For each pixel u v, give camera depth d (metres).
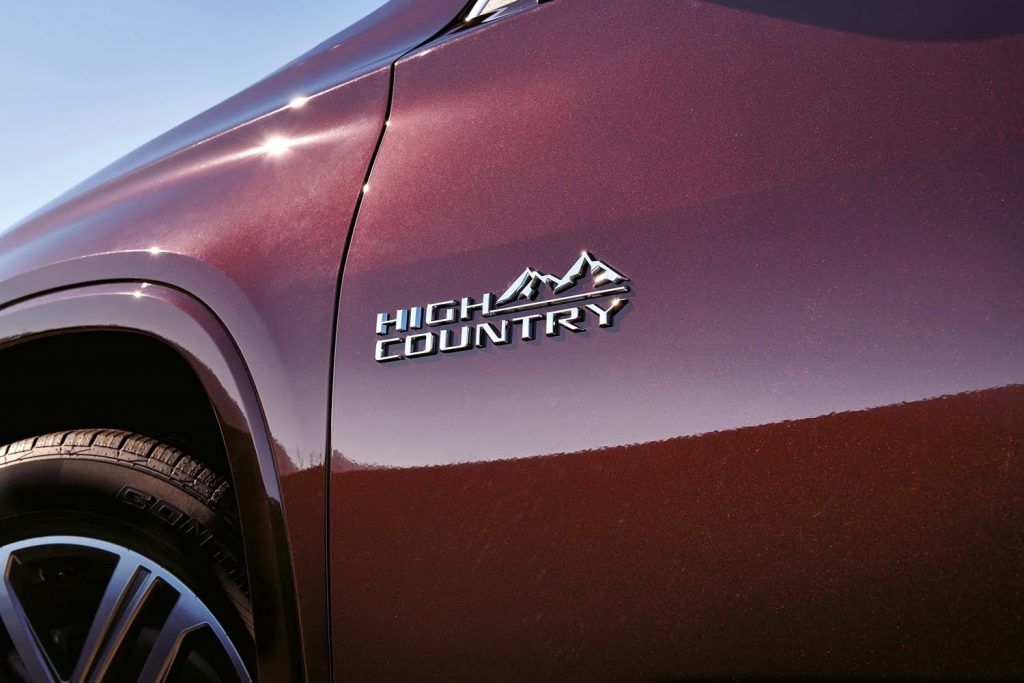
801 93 0.85
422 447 0.96
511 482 0.90
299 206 1.16
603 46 1.01
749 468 0.78
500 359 0.94
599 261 0.90
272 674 1.04
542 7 1.09
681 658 0.80
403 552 0.96
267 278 1.13
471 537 0.92
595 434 0.86
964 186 0.75
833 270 0.78
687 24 0.96
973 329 0.72
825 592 0.74
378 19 1.44
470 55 1.13
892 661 0.72
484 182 1.02
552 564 0.87
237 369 1.11
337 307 1.06
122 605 1.19
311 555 1.02
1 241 1.62
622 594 0.83
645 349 0.85
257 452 1.07
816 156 0.82
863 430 0.74
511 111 1.05
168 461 1.23
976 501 0.70
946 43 0.80
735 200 0.85
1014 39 0.77
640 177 0.91
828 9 0.88
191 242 1.22
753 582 0.77
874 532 0.73
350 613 0.99
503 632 0.89
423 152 1.10
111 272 1.26
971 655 0.69
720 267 0.84
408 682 0.94
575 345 0.89
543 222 0.96
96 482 1.23
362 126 1.19
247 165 1.27
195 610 1.17
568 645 0.85
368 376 1.02
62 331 1.26
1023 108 0.75
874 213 0.78
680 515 0.81
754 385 0.79
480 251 0.99
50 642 1.24
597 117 0.97
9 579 1.25
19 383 1.42
